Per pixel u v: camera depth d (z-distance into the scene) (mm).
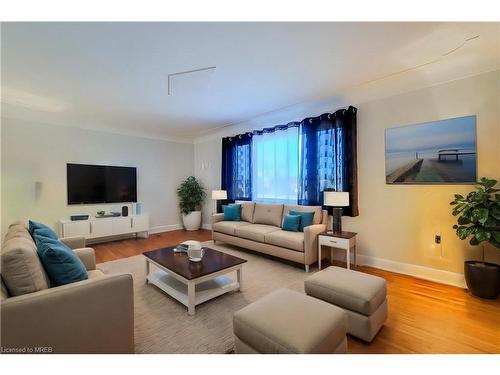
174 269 2314
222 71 2758
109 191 5086
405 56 2459
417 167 2947
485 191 2322
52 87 3143
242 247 4258
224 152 5578
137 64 2568
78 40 2119
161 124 5082
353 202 3398
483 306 2221
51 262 1525
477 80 2568
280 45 2244
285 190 4426
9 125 4020
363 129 3416
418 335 1806
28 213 4184
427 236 2889
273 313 1401
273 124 4652
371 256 3340
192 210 6168
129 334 1481
